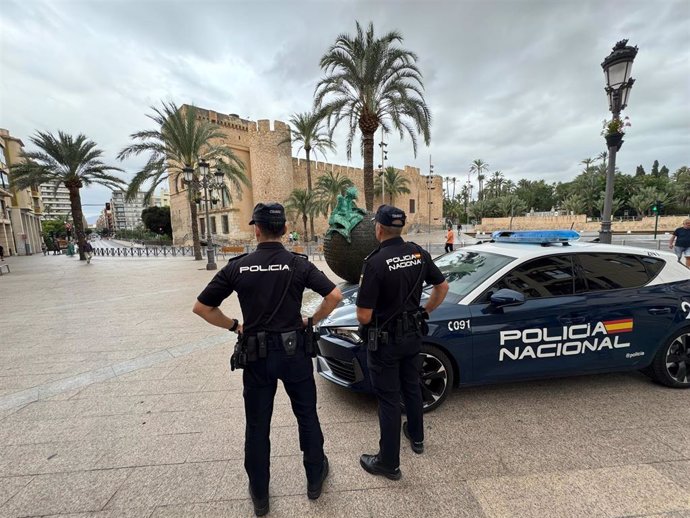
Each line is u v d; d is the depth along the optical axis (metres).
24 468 2.44
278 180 40.44
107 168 24.39
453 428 2.78
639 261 3.35
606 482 2.20
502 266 3.20
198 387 3.63
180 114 19.34
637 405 3.06
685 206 56.50
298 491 2.19
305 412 2.04
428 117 15.38
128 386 3.67
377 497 2.12
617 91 6.02
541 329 3.01
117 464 2.47
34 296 9.60
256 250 2.00
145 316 6.79
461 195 108.62
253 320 1.93
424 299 3.14
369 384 2.95
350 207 7.50
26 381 3.82
